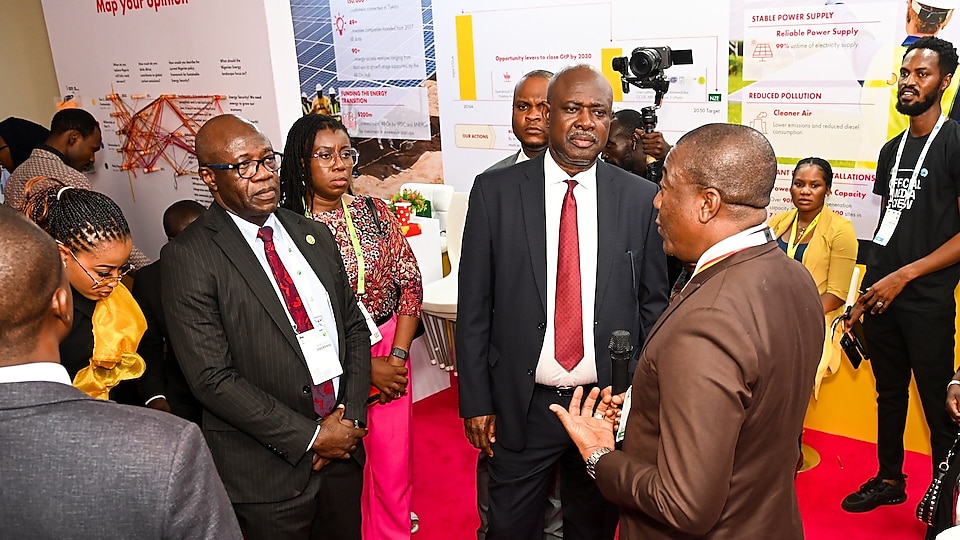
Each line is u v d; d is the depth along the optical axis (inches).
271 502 72.0
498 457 82.6
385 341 93.3
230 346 69.7
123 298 68.4
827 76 119.0
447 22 164.4
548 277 77.2
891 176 105.7
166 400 82.7
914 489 114.7
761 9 123.0
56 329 39.7
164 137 177.0
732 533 49.9
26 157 188.7
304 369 71.6
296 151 87.2
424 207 163.6
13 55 218.4
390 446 97.1
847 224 111.1
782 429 49.9
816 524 106.9
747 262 48.9
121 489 35.8
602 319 76.3
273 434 69.3
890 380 107.6
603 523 86.2
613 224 76.6
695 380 44.8
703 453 44.1
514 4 153.0
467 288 80.5
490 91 162.7
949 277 100.5
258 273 69.9
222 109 161.2
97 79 187.8
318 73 192.2
